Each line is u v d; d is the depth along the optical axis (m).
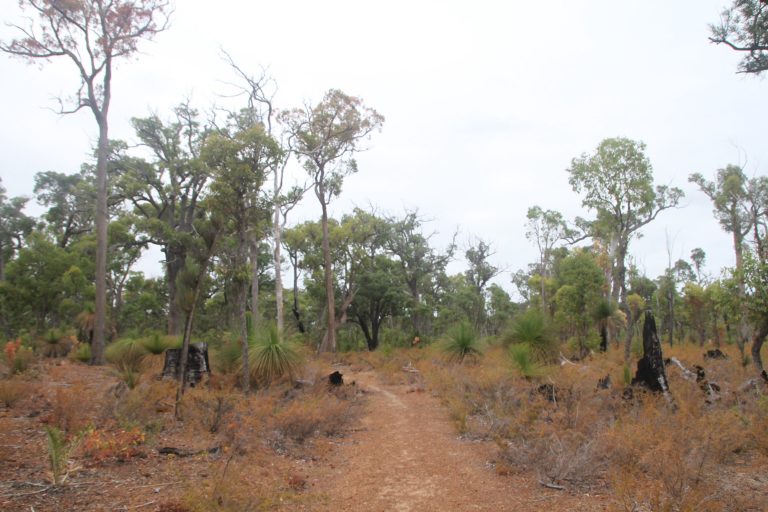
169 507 4.83
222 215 10.73
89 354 19.27
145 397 9.07
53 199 46.31
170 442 7.44
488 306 54.47
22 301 31.33
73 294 32.66
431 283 47.84
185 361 9.55
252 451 7.07
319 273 38.09
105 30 21.23
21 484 5.34
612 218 28.84
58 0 20.19
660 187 29.77
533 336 15.77
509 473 6.61
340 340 41.50
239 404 9.17
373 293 38.69
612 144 27.44
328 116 31.42
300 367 13.56
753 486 5.54
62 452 5.67
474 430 9.13
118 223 37.09
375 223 41.03
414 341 31.64
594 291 24.48
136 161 38.88
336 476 6.67
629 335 16.55
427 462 7.32
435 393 13.71
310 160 32.66
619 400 8.92
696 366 11.90
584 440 6.72
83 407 8.21
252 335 14.05
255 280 27.89
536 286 45.12
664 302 38.50
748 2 11.34
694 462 5.50
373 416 11.16
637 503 5.00
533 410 8.75
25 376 12.69
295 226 39.09
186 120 38.62
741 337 13.85
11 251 46.88
